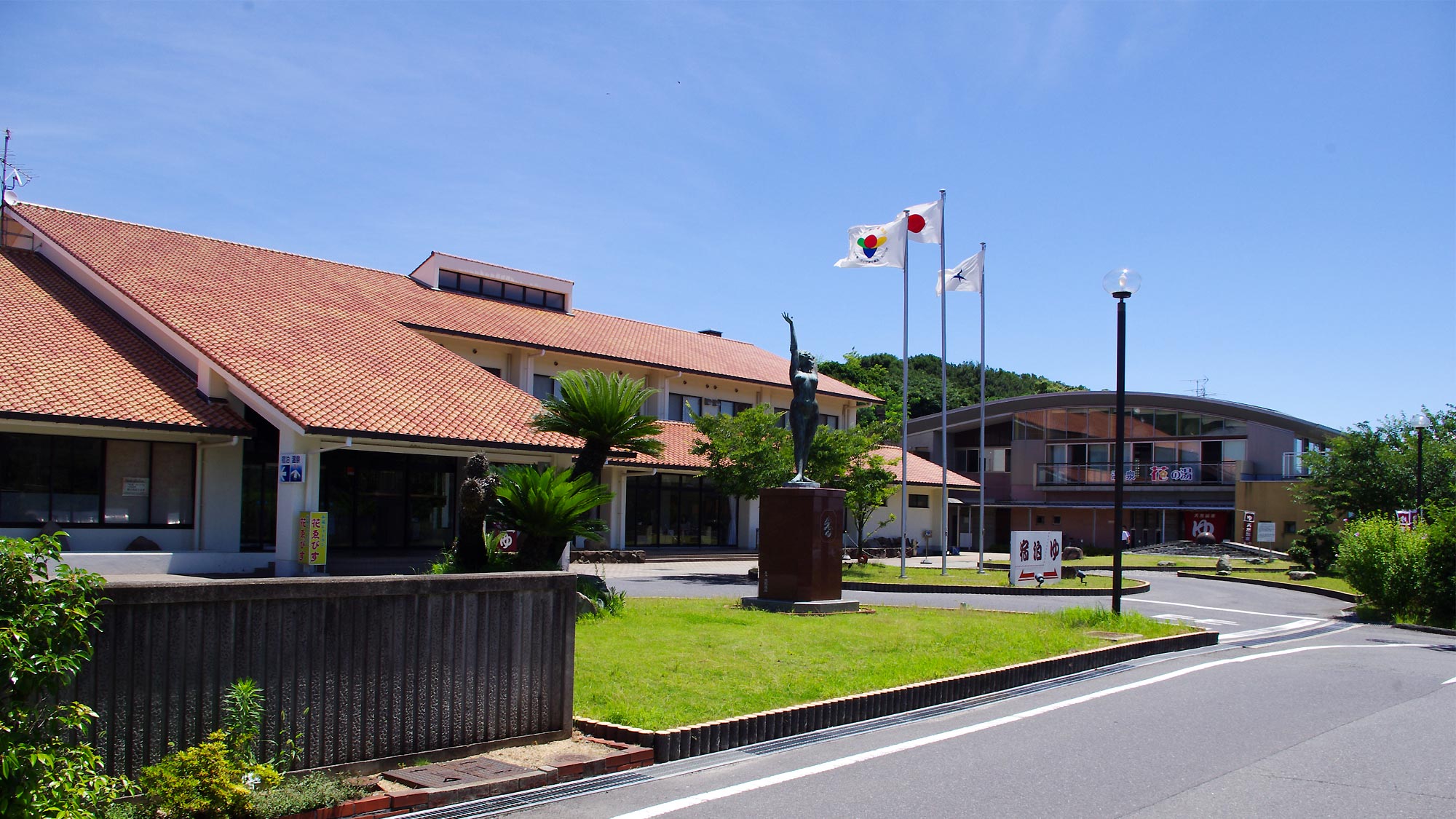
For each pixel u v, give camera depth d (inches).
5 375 741.9
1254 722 387.2
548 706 324.8
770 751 335.3
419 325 1128.2
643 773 303.3
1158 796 282.7
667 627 533.3
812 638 514.6
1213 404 2065.7
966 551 2011.6
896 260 1183.6
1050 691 454.9
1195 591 1083.3
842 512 693.3
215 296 965.8
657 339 1558.8
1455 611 810.2
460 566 568.7
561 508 575.5
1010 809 269.3
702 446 1149.1
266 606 258.8
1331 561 1354.6
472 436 848.3
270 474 885.8
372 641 279.9
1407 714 408.5
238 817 227.8
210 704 248.2
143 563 756.0
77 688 226.5
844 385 1786.4
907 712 405.4
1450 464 1487.5
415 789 262.5
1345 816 266.7
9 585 197.6
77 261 955.3
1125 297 693.3
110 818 215.0
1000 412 2279.8
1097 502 2146.9
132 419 757.3
